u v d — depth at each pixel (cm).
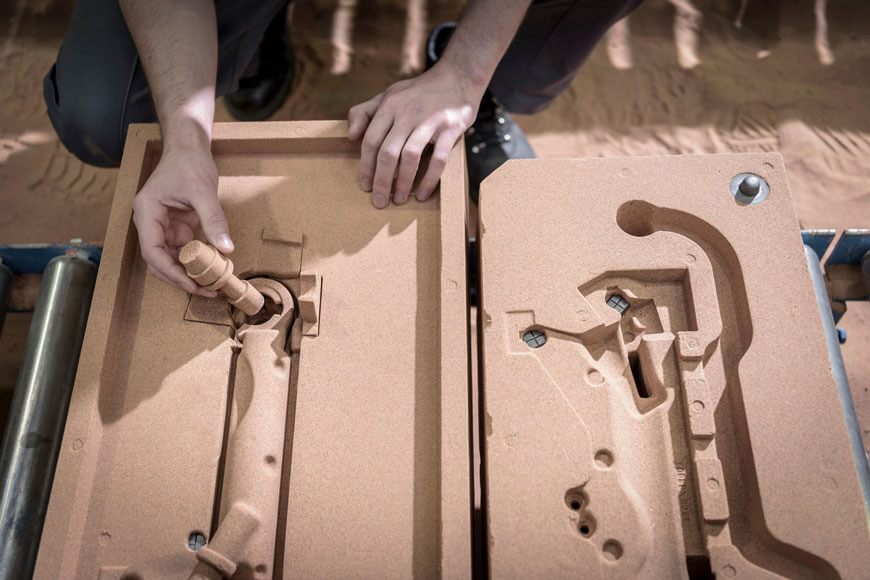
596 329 87
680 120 184
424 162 100
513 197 94
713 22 201
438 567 78
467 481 78
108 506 82
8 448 94
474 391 112
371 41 201
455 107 98
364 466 83
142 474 83
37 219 173
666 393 85
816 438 79
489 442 81
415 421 84
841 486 77
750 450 79
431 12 206
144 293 93
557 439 81
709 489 78
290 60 191
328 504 81
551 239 91
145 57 104
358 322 89
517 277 89
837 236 163
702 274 89
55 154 182
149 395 87
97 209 173
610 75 192
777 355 83
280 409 86
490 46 108
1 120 189
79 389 85
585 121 185
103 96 127
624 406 84
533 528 77
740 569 76
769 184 93
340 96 190
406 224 95
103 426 86
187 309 91
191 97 98
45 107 191
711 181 93
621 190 94
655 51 196
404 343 88
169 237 94
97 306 89
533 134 184
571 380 85
